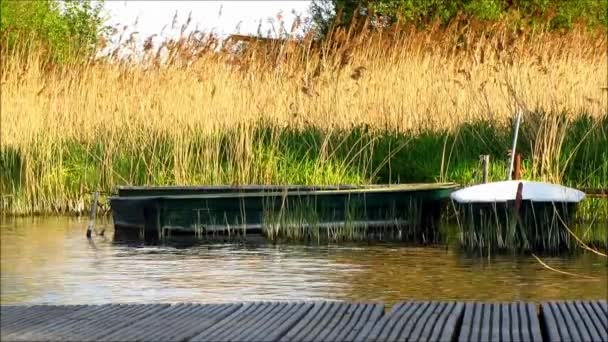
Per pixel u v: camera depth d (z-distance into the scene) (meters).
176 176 18.22
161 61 19.22
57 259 13.55
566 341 5.29
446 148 17.95
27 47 23.05
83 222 18.08
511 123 17.44
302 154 18.08
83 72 20.05
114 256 13.83
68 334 5.54
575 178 16.41
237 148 17.92
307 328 5.66
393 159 18.03
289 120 18.77
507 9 34.56
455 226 16.47
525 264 12.67
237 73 18.80
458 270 12.32
